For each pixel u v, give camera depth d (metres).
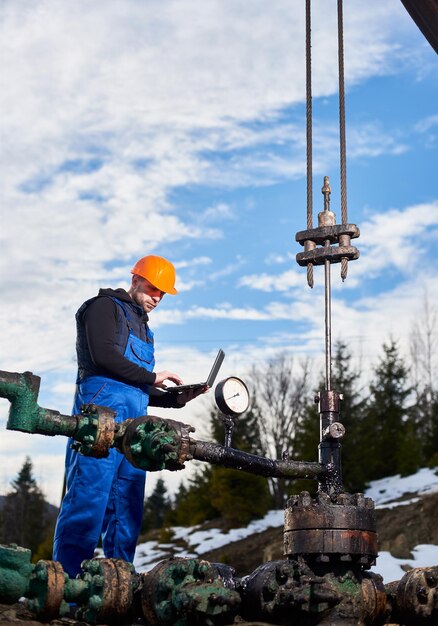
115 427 3.26
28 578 3.03
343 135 4.19
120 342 4.34
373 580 3.33
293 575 3.15
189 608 2.85
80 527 4.12
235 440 26.33
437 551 13.90
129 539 4.37
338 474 3.71
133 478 4.39
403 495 18.73
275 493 23.28
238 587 3.27
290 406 31.70
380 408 24.16
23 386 3.19
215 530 19.69
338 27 4.46
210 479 21.12
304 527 3.26
